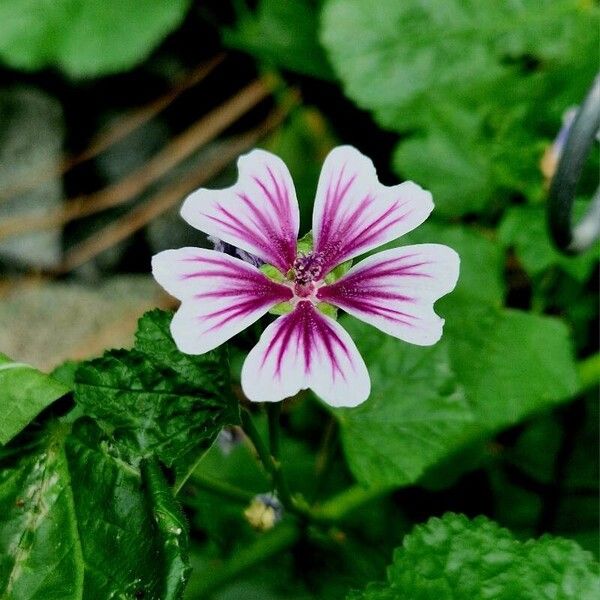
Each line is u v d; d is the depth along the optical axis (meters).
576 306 0.31
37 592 0.19
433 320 0.18
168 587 0.17
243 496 0.24
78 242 0.38
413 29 0.32
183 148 0.39
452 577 0.21
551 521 0.29
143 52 0.35
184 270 0.18
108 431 0.20
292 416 0.30
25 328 0.36
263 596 0.26
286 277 0.19
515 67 0.32
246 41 0.36
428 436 0.24
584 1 0.33
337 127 0.38
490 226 0.31
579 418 0.30
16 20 0.34
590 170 0.30
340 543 0.26
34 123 0.38
